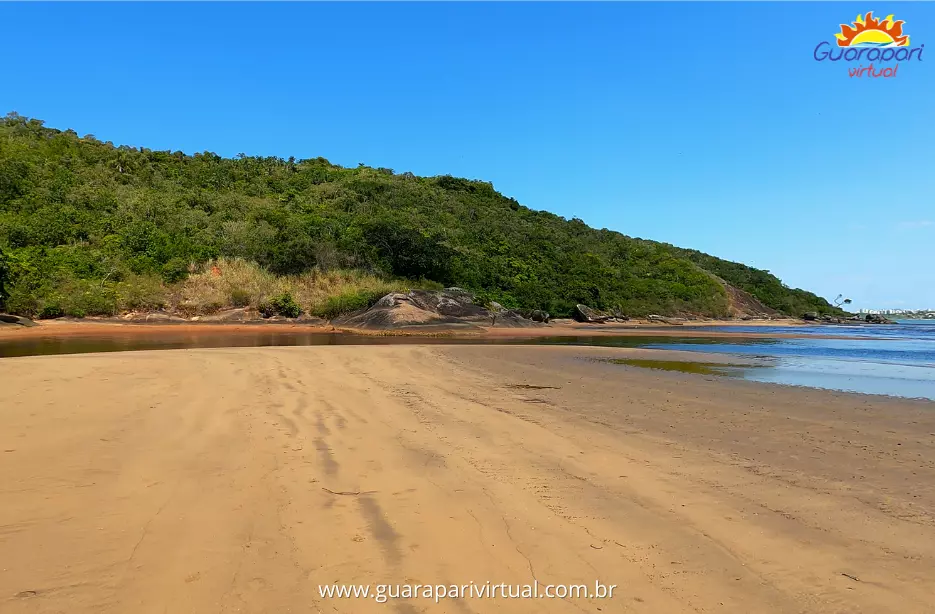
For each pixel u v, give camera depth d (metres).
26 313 24.41
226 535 3.18
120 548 2.99
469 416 6.64
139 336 21.06
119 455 4.62
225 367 10.18
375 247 38.47
